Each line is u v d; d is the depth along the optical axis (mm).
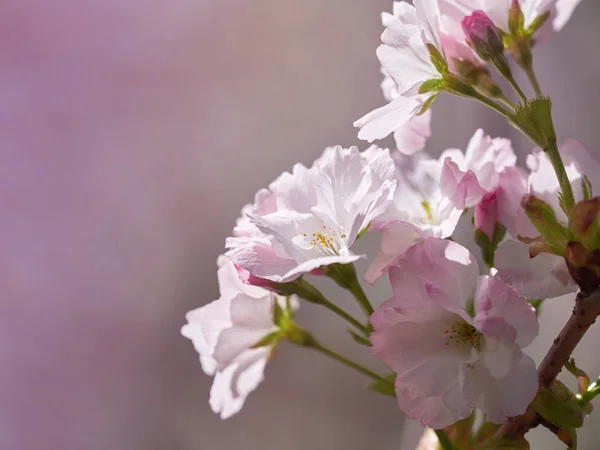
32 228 754
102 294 781
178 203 803
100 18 765
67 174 767
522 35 449
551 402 432
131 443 784
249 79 813
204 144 810
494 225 448
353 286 448
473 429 452
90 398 775
